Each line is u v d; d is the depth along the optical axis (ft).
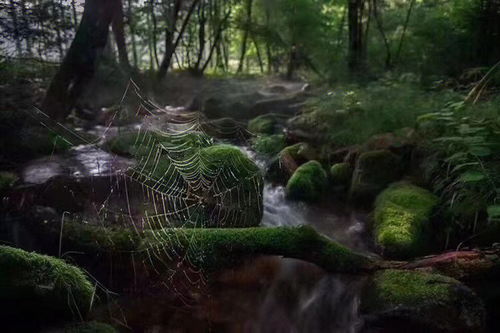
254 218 13.71
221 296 10.52
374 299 9.41
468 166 13.14
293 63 46.06
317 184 17.17
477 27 25.89
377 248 12.48
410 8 32.27
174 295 10.20
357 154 18.04
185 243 10.44
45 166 14.53
